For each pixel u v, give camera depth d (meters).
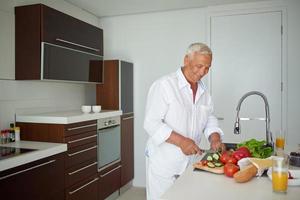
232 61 3.51
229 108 3.54
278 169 1.10
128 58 3.93
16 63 2.52
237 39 3.48
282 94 3.34
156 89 1.75
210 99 1.96
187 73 1.76
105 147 3.13
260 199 1.03
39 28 2.42
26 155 1.96
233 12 3.47
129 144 3.77
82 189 2.68
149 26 3.83
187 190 1.13
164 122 1.80
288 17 3.29
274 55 3.36
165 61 3.77
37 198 2.09
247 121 3.48
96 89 3.58
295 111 3.30
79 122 2.63
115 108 3.49
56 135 2.46
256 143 1.65
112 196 3.39
